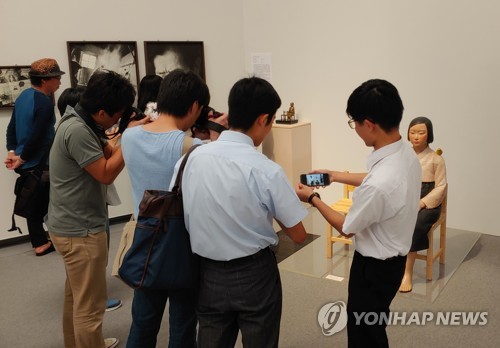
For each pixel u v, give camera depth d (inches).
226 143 52.1
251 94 51.0
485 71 135.5
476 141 141.3
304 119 180.5
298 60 176.9
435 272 118.9
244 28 190.9
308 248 138.3
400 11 147.8
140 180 60.5
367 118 56.7
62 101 96.0
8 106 140.5
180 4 172.1
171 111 59.1
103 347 78.3
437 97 145.9
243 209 50.8
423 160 114.0
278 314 56.9
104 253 75.0
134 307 64.6
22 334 97.7
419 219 109.0
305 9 170.2
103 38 156.0
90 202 71.7
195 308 61.6
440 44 141.9
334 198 177.8
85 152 66.7
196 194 52.1
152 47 166.6
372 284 63.6
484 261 124.5
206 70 183.5
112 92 66.9
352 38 160.2
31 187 97.0
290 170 170.1
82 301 74.2
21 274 127.0
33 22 141.6
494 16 130.9
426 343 88.5
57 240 72.2
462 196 147.3
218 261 54.1
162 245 54.7
